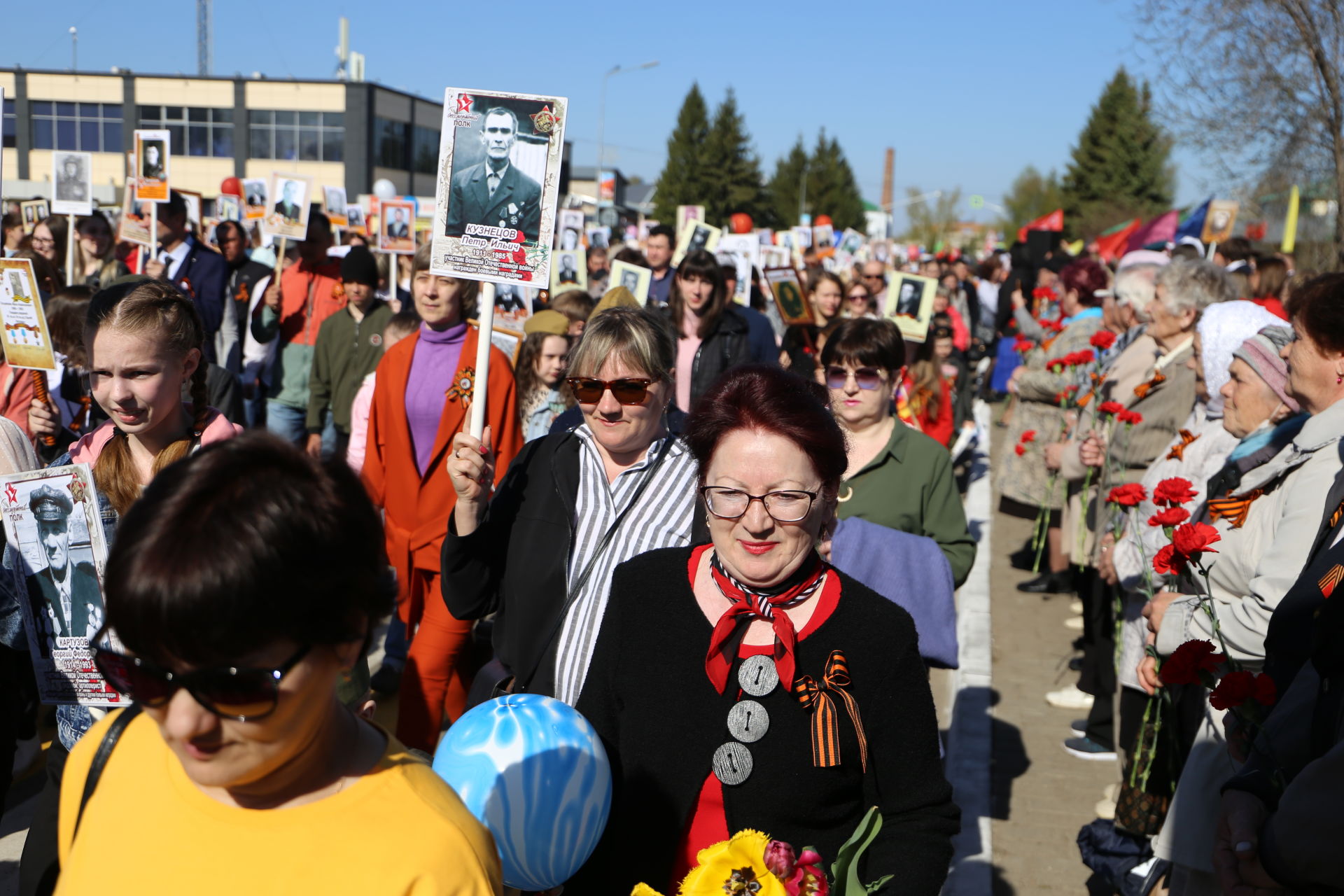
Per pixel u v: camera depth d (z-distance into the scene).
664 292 9.65
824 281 8.54
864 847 1.75
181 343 2.65
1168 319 5.06
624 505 2.93
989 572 8.90
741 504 1.95
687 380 6.81
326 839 1.25
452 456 2.90
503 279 2.92
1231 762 2.89
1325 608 2.08
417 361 5.07
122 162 49.25
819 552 2.98
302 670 1.21
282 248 8.46
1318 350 2.71
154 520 1.18
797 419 1.95
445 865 1.26
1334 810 1.90
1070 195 59.50
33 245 9.04
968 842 4.42
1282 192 13.48
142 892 1.26
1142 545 3.78
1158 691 3.41
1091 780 5.11
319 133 48.84
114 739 1.42
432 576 5.11
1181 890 3.13
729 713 1.96
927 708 1.97
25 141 48.81
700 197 73.44
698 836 1.97
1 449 3.07
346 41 49.62
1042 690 6.32
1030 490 7.70
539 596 2.90
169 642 1.15
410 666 4.06
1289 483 2.80
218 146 49.12
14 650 2.72
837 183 84.06
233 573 1.14
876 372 3.76
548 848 2.02
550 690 2.86
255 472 1.22
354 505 1.27
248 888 1.24
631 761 2.05
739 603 2.00
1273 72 12.20
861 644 1.97
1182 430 3.99
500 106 2.91
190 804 1.29
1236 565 2.96
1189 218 14.09
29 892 2.22
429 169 54.84
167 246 8.45
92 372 2.59
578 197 29.06
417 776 1.34
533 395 5.62
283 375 8.66
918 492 3.78
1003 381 16.08
